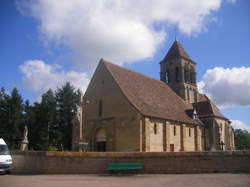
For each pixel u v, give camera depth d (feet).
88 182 48.93
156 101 123.85
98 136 113.91
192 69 181.16
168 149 110.01
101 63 119.44
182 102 153.79
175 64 172.55
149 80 142.20
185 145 122.93
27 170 67.46
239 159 57.67
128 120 102.99
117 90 109.81
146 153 62.75
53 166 64.39
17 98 179.01
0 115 173.78
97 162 63.67
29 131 180.34
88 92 121.19
